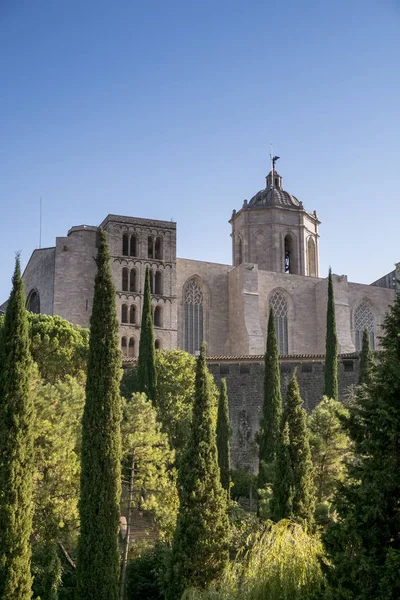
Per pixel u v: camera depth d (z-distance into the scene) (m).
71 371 67.38
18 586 28.67
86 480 33.53
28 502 29.66
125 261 102.38
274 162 132.38
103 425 34.22
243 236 122.56
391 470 23.27
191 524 32.59
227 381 74.88
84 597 32.25
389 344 25.28
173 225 106.00
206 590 29.27
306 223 124.12
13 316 30.98
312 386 76.00
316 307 113.06
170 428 63.69
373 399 24.41
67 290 99.19
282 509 35.66
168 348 100.88
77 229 101.44
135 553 43.06
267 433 59.25
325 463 46.88
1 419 29.78
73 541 39.91
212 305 109.25
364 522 23.19
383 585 21.91
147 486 41.88
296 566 25.94
